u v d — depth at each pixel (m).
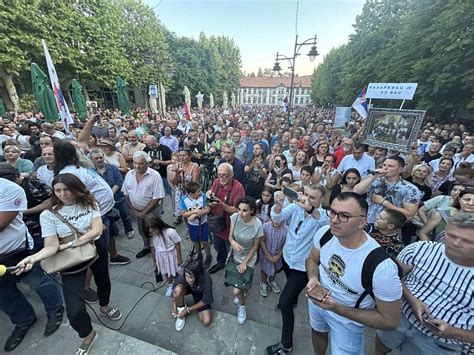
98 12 19.83
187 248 4.27
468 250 1.35
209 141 8.85
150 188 3.62
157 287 3.27
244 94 88.62
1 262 1.96
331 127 13.66
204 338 2.46
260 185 4.68
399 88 5.51
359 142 4.96
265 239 3.02
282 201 2.84
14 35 13.73
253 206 2.72
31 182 2.87
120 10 23.08
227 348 2.36
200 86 41.81
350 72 24.56
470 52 10.66
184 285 2.58
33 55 15.30
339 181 4.10
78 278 2.06
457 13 10.62
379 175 2.99
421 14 13.84
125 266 3.66
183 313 2.58
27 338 2.24
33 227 2.74
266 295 3.20
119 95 12.42
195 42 41.72
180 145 8.51
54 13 16.09
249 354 2.32
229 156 4.31
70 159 2.75
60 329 2.33
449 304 1.49
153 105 22.91
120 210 4.20
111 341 2.21
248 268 2.74
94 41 19.55
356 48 23.42
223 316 2.71
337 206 1.50
